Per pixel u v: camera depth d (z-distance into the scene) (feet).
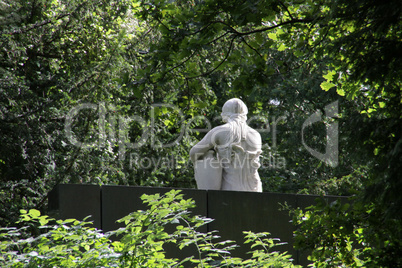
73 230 42.52
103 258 40.40
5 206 94.43
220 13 51.34
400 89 34.76
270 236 55.42
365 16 35.78
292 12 52.08
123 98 111.75
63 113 101.09
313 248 36.88
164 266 41.11
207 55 108.37
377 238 35.70
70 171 98.63
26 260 41.09
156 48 51.52
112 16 104.63
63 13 102.99
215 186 66.90
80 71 100.78
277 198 55.16
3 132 97.55
